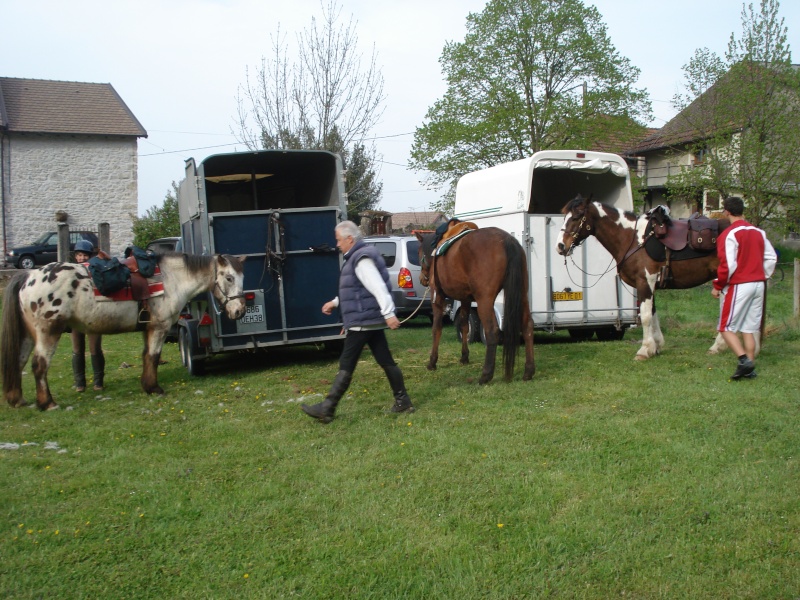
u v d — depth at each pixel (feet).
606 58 94.63
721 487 15.23
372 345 21.71
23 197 107.96
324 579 12.25
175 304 26.86
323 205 36.24
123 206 113.09
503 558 12.72
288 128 59.26
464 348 31.04
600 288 35.96
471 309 38.70
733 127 80.79
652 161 124.26
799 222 83.41
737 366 24.56
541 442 18.58
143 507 15.47
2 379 25.26
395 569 12.50
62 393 27.76
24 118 108.88
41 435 21.35
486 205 38.01
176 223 74.79
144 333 27.22
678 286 28.99
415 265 49.44
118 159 112.57
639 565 12.35
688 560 12.42
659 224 28.50
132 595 11.95
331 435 20.17
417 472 16.83
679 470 16.26
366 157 63.36
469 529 13.84
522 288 25.17
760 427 18.93
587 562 12.55
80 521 14.76
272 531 14.12
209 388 27.96
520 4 94.17
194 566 12.86
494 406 22.33
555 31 93.20
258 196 42.29
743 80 80.23
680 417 20.11
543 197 41.55
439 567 12.55
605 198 37.65
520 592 11.74
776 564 12.16
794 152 78.64
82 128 109.91
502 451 17.95
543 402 22.63
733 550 12.64
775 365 26.43
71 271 24.82
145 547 13.60
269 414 23.07
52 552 13.39
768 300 58.49
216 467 17.90
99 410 24.44
